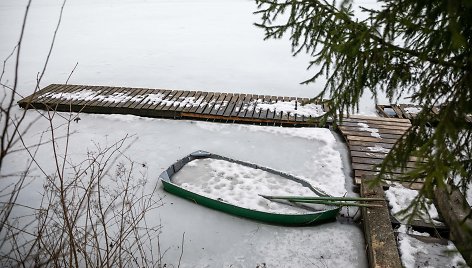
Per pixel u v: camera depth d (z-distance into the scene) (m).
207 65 10.71
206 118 6.70
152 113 6.82
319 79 9.56
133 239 3.81
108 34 14.98
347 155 5.57
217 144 5.86
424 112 2.15
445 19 1.88
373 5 16.98
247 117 6.53
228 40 13.77
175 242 3.81
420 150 1.84
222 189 4.55
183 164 5.12
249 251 3.70
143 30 15.66
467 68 1.90
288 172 5.08
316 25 2.38
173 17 18.84
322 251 3.68
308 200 4.12
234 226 4.06
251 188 4.56
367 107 7.68
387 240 3.38
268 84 9.22
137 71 10.15
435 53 2.06
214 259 3.60
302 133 6.15
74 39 14.13
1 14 20.67
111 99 7.22
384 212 3.78
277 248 3.74
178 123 6.62
